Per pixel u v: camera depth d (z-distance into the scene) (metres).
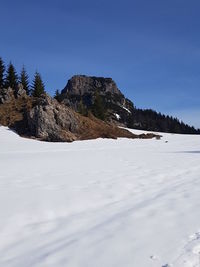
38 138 51.44
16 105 62.19
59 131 51.94
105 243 6.20
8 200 9.78
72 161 22.88
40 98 62.78
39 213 8.46
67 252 5.85
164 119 143.75
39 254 5.86
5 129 53.94
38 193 10.78
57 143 48.75
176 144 50.53
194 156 27.05
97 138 54.78
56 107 55.44
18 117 57.69
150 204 9.21
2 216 8.16
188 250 5.69
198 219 7.54
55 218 8.09
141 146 46.78
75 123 55.81
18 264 5.48
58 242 6.43
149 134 63.12
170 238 6.34
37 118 52.41
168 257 5.43
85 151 36.28
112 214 8.34
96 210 8.80
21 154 32.53
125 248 5.90
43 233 7.00
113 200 9.96
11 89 67.31
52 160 23.89
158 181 13.43
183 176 14.81
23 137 51.81
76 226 7.42
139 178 14.21
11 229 7.26
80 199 9.98
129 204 9.41
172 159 24.12
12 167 18.86
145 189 11.66
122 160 23.61
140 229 6.96
